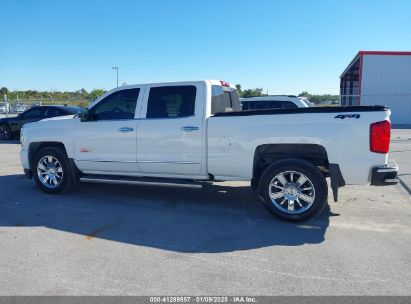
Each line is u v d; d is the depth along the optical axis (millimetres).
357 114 4918
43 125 6938
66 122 6762
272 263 3957
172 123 5879
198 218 5523
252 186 5602
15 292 3357
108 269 3809
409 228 5047
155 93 6141
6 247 4387
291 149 5367
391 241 4566
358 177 4961
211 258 4090
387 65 26375
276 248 4371
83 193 7004
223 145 5555
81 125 6586
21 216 5598
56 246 4422
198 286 3455
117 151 6332
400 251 4254
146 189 7320
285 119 5199
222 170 5660
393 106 26688
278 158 5477
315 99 25281
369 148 4879
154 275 3678
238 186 7535
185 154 5828
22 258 4078
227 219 5477
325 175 5691
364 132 4879
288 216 5254
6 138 17094
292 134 5152
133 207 6090
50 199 6582
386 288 3412
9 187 7512
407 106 26531
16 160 11133
